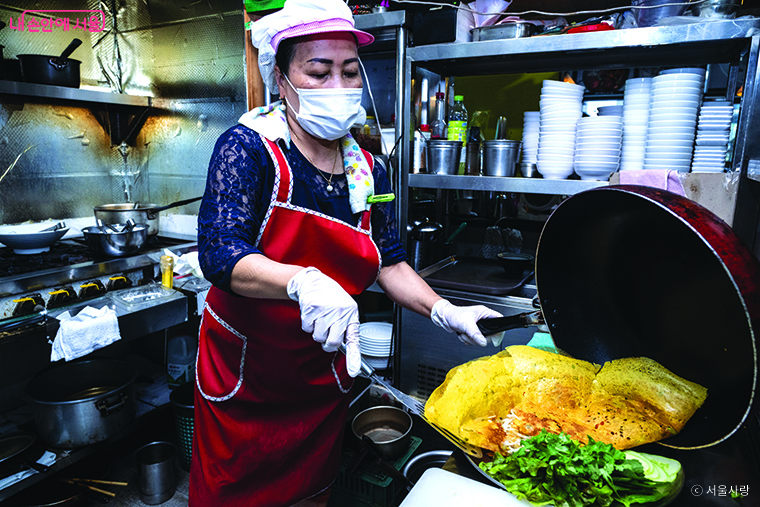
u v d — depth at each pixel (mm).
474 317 1188
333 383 1434
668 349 947
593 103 2318
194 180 2857
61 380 2215
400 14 2023
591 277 1043
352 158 1286
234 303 1259
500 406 1039
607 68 2184
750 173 1300
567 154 1893
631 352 1024
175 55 2779
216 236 1022
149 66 2910
